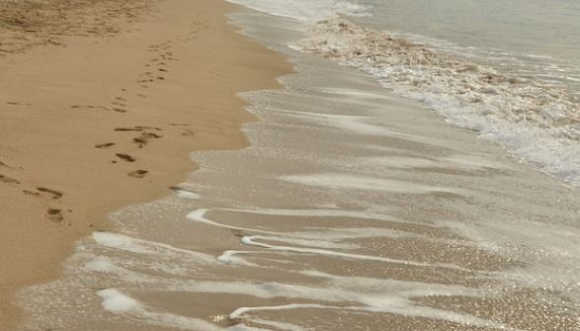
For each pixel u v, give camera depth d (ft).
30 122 22.77
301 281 14.89
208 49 44.06
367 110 32.45
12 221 15.72
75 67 31.96
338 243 17.20
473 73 41.81
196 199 19.01
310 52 48.78
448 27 61.93
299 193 20.45
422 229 18.54
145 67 35.12
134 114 25.99
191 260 15.29
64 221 16.31
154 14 57.16
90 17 49.75
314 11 73.56
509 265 16.70
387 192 21.27
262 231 17.42
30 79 28.32
